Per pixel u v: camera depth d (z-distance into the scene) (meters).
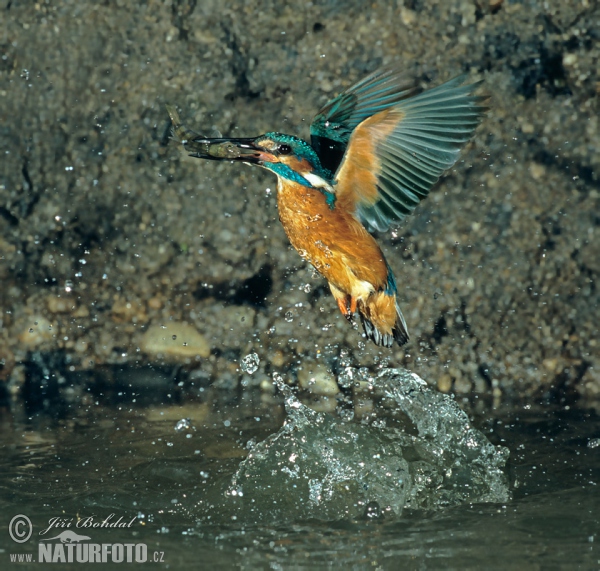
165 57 11.88
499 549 6.43
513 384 11.02
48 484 7.77
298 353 11.33
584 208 11.35
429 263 11.44
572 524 6.87
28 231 11.64
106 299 11.59
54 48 11.82
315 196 7.11
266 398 10.74
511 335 11.22
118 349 11.45
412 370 11.20
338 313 11.42
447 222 11.47
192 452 8.61
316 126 7.47
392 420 9.67
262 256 11.64
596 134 11.46
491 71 11.68
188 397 10.72
